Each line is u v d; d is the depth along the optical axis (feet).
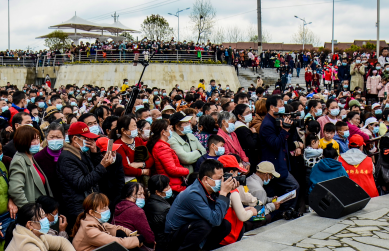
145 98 35.45
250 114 20.86
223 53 95.71
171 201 16.75
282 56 102.63
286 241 14.10
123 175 15.23
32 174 13.57
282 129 18.81
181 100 36.68
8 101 34.88
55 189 14.34
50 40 144.36
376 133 28.07
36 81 110.11
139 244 12.85
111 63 88.89
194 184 13.67
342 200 16.78
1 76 106.93
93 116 16.90
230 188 13.53
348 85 65.36
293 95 47.85
